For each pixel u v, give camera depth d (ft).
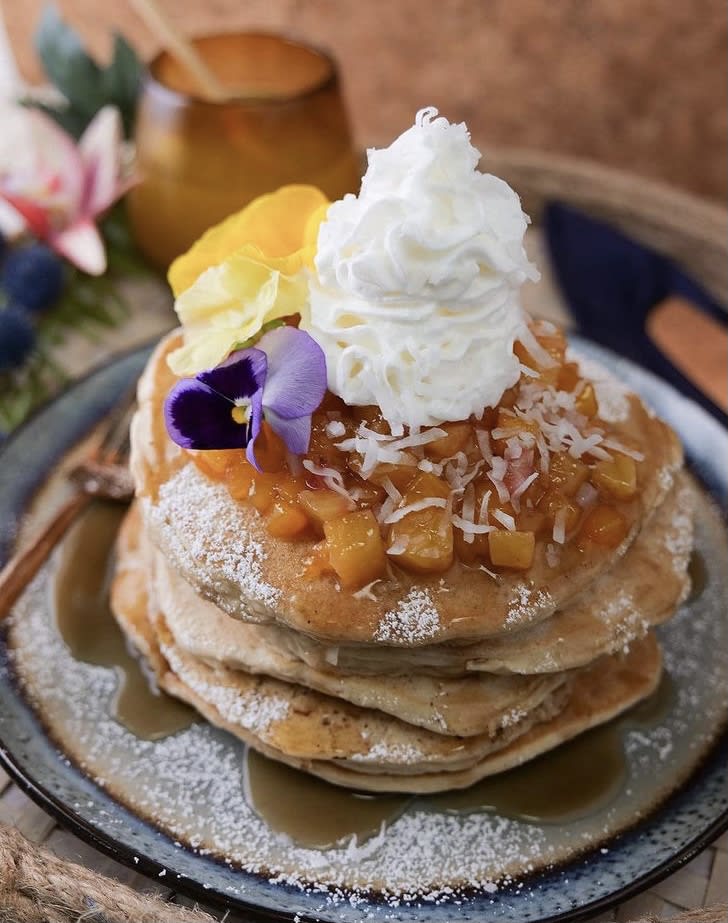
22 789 1.29
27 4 2.48
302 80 1.85
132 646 1.44
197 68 1.71
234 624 1.34
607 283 1.83
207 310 1.31
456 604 1.24
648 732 1.39
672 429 1.50
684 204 1.96
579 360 1.49
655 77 2.30
